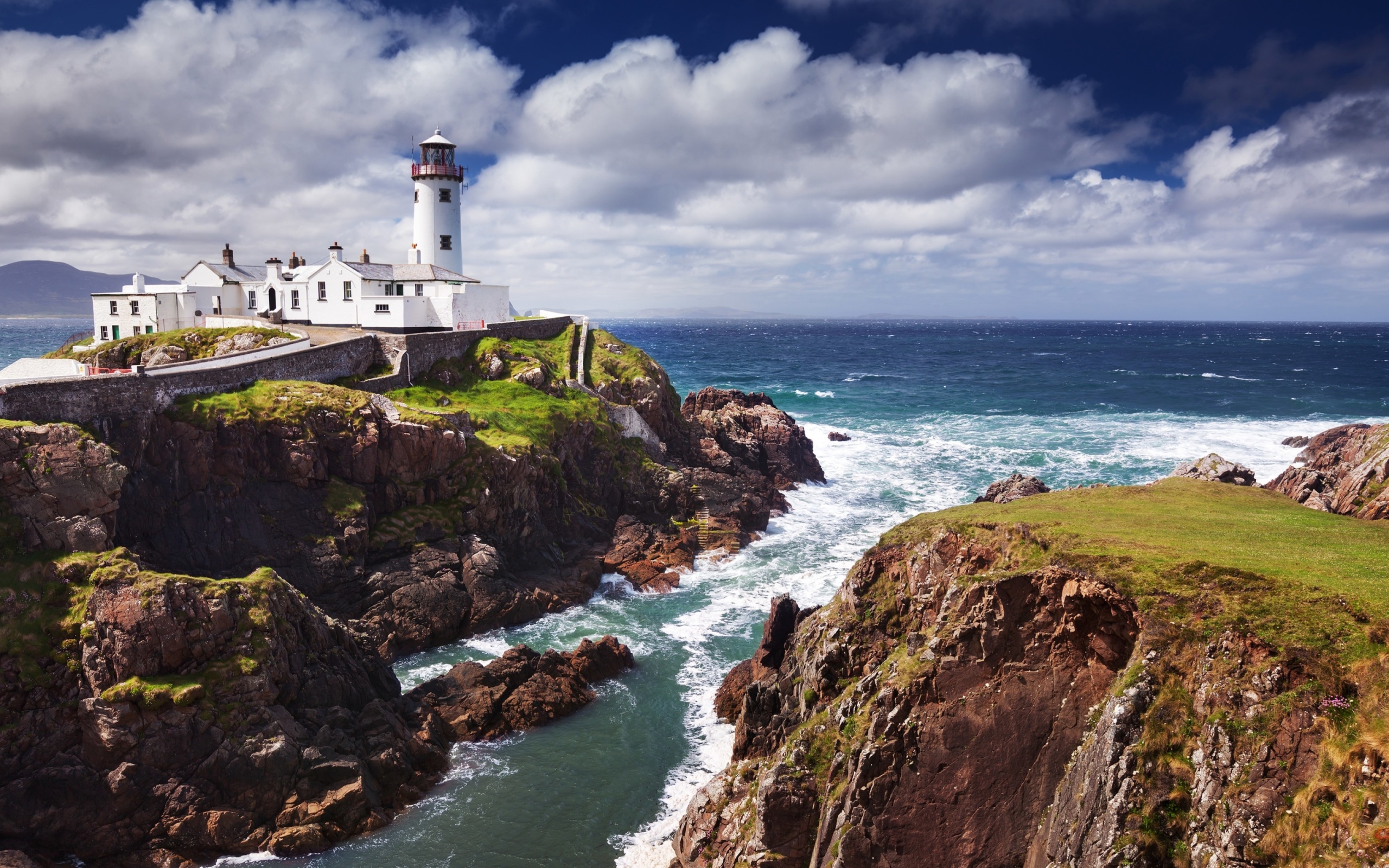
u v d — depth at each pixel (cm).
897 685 2178
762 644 3575
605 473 5953
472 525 4662
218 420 4150
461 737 3331
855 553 5522
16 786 2673
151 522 3872
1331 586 1845
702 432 7319
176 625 2914
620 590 4831
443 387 6178
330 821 2806
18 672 2805
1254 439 8606
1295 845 1501
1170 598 1911
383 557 4378
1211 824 1614
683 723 3469
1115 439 8681
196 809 2759
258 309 7431
